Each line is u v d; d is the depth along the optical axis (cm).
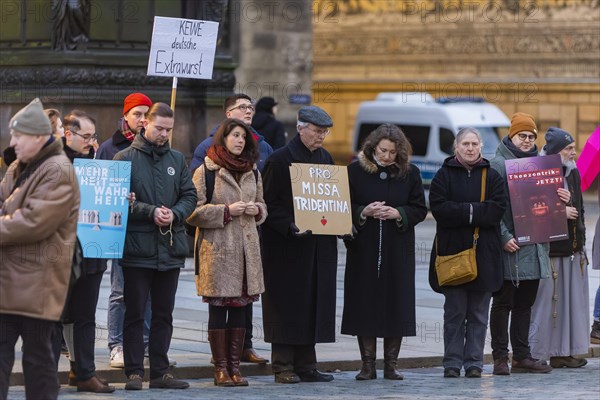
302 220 2036
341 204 2066
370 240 2112
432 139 6538
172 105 2259
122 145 2114
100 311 2717
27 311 1534
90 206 1877
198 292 2005
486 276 2131
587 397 1911
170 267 1941
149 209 1912
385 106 6856
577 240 2297
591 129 7581
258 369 2180
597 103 7569
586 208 5566
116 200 1889
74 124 1912
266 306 2073
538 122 7731
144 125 1997
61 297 1555
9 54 3456
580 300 2312
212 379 2098
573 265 2308
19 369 1981
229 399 1861
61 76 3375
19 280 1536
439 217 2127
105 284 3152
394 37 8381
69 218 1562
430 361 2316
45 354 1561
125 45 3475
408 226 2119
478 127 6456
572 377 2177
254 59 6353
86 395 1872
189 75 2266
